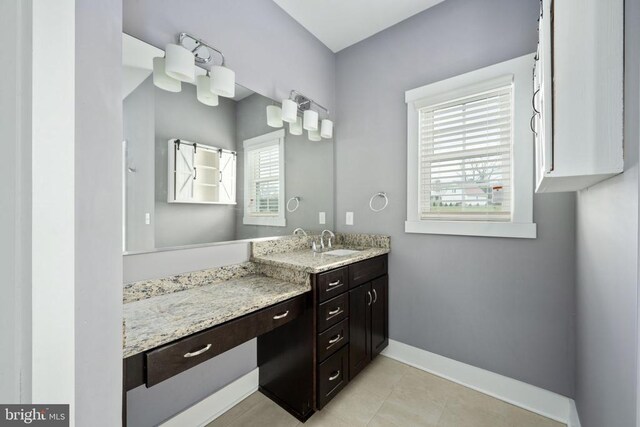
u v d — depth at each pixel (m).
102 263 0.51
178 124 1.47
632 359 0.70
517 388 1.72
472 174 1.91
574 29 0.79
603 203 0.93
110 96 0.52
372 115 2.36
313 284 1.54
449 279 1.97
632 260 0.69
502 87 1.77
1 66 0.41
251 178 1.86
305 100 2.27
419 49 2.11
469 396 1.78
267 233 1.99
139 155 1.33
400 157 2.21
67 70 0.43
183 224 1.49
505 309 1.76
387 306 2.24
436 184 2.06
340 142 2.56
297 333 1.61
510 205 1.77
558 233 1.59
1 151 0.41
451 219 1.99
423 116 2.12
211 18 1.61
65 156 0.42
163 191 1.42
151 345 0.94
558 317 1.60
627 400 0.73
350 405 1.70
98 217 0.50
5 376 0.41
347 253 2.06
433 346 2.04
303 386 1.58
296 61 2.20
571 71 0.79
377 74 2.33
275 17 2.02
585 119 0.77
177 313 1.16
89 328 0.48
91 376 0.49
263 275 1.79
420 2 2.00
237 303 1.28
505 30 1.76
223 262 1.69
